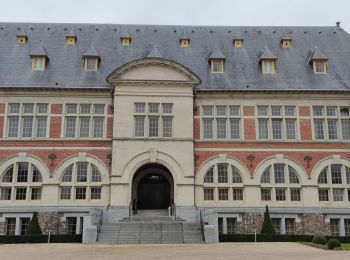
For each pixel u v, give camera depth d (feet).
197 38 125.80
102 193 102.58
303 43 125.39
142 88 105.91
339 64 118.73
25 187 103.09
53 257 59.21
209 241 83.05
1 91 106.32
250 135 107.86
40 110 107.14
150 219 97.25
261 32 129.08
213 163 105.81
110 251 66.69
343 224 103.81
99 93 107.76
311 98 110.22
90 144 105.19
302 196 104.99
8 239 86.79
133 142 102.89
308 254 62.59
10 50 117.19
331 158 107.04
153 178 113.50
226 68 116.06
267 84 111.65
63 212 101.65
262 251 66.74
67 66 113.70
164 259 56.39
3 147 104.27
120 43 122.31
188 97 106.22
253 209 103.55
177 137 103.76
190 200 100.83
